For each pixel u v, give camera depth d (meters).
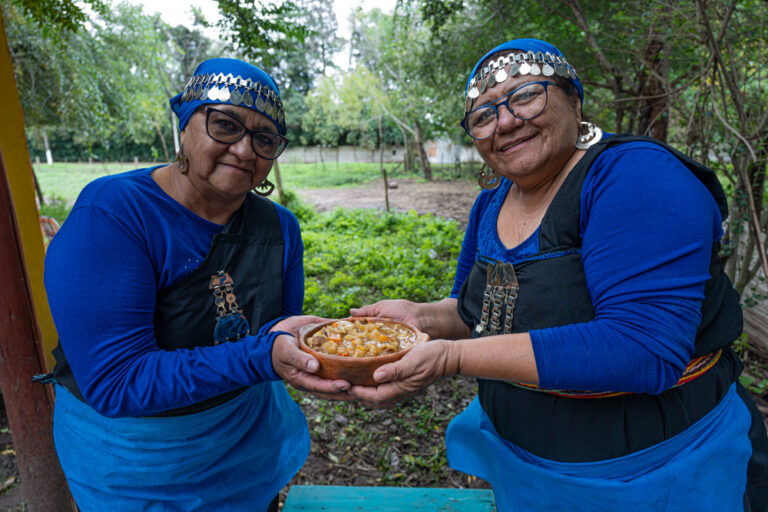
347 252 9.68
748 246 4.75
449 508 2.14
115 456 1.48
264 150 1.35
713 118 4.07
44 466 2.01
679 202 1.10
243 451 1.68
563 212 1.27
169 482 1.52
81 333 1.25
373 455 3.52
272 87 1.37
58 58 8.33
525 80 1.25
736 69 4.09
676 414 1.29
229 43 4.04
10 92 1.97
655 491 1.28
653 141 1.21
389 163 44.12
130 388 1.27
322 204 18.95
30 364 1.90
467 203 17.80
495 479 1.71
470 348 1.21
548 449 1.40
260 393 1.77
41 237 2.13
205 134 1.30
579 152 1.33
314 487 2.26
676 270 1.10
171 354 1.32
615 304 1.14
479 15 7.69
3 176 1.74
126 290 1.28
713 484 1.31
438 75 8.99
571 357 1.13
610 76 6.21
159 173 1.45
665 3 4.10
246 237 1.50
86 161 48.50
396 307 1.74
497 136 1.31
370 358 1.27
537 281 1.32
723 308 1.31
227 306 1.48
